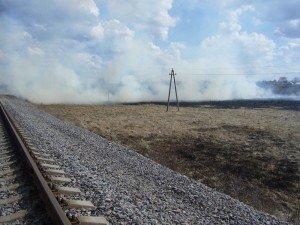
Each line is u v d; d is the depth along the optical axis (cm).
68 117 4206
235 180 1720
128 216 738
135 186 1077
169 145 2520
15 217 652
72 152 1542
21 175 931
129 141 2628
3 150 1305
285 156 2186
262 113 5244
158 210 846
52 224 619
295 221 1252
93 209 741
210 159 2120
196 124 3728
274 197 1526
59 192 799
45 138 1798
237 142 2636
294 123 3822
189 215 866
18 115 2898
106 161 1477
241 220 902
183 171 1847
